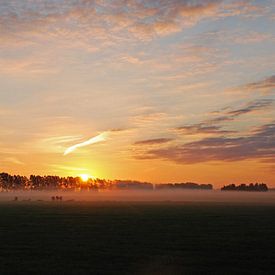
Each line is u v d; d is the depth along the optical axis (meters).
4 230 48.31
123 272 25.72
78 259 29.88
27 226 53.16
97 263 28.48
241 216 73.56
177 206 116.00
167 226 53.19
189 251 33.41
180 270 26.42
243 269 26.75
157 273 25.55
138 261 29.23
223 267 27.39
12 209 95.81
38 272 25.73
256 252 32.91
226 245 36.44
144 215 75.38
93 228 50.50
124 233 45.12
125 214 78.12
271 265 28.06
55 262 28.72
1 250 33.69
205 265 28.05
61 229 49.34
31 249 34.16
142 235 43.44
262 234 44.62
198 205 124.56
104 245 36.22
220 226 53.50
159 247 35.25
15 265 27.69
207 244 37.03
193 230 48.41
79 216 72.12
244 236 42.72
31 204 127.00
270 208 105.56
